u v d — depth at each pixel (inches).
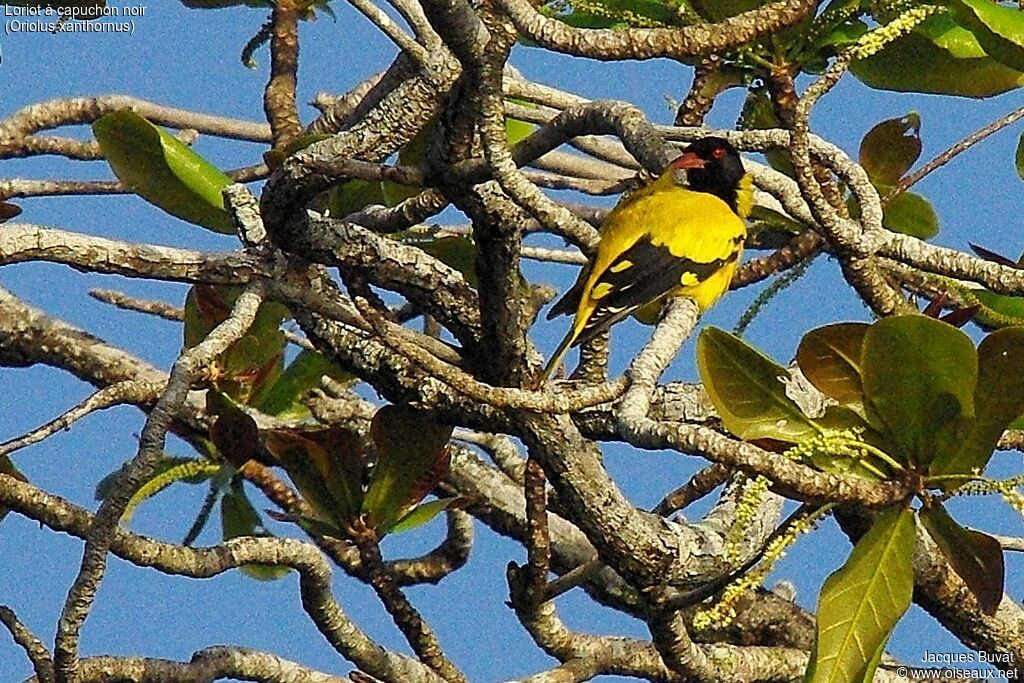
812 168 418.3
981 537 364.5
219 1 550.0
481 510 522.6
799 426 375.2
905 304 451.2
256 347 487.8
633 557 391.2
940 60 492.1
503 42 338.3
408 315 538.0
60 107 569.9
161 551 419.2
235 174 564.1
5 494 421.4
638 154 392.8
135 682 414.6
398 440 432.8
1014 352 353.1
